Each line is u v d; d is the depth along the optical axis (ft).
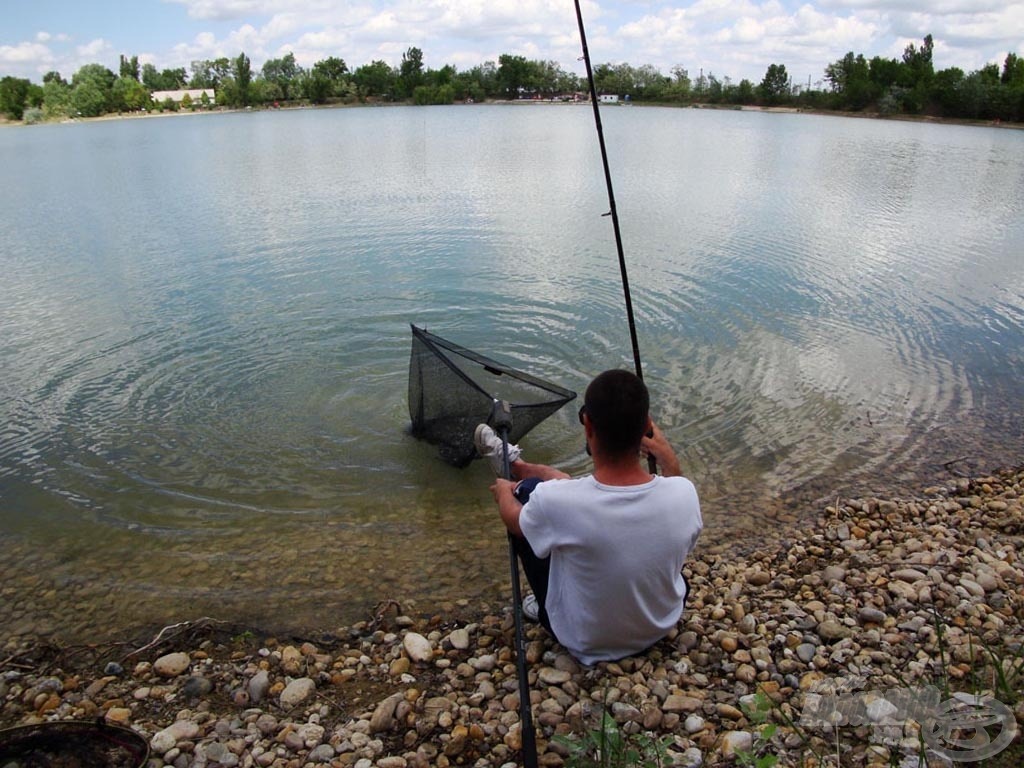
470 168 76.43
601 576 10.49
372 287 33.71
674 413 22.27
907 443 20.77
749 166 77.92
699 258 38.68
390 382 24.04
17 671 12.60
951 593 13.55
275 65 306.55
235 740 10.62
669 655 11.94
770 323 29.35
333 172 73.97
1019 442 20.79
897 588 13.69
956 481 18.74
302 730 10.69
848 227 46.55
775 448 20.47
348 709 11.33
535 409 19.08
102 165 83.35
